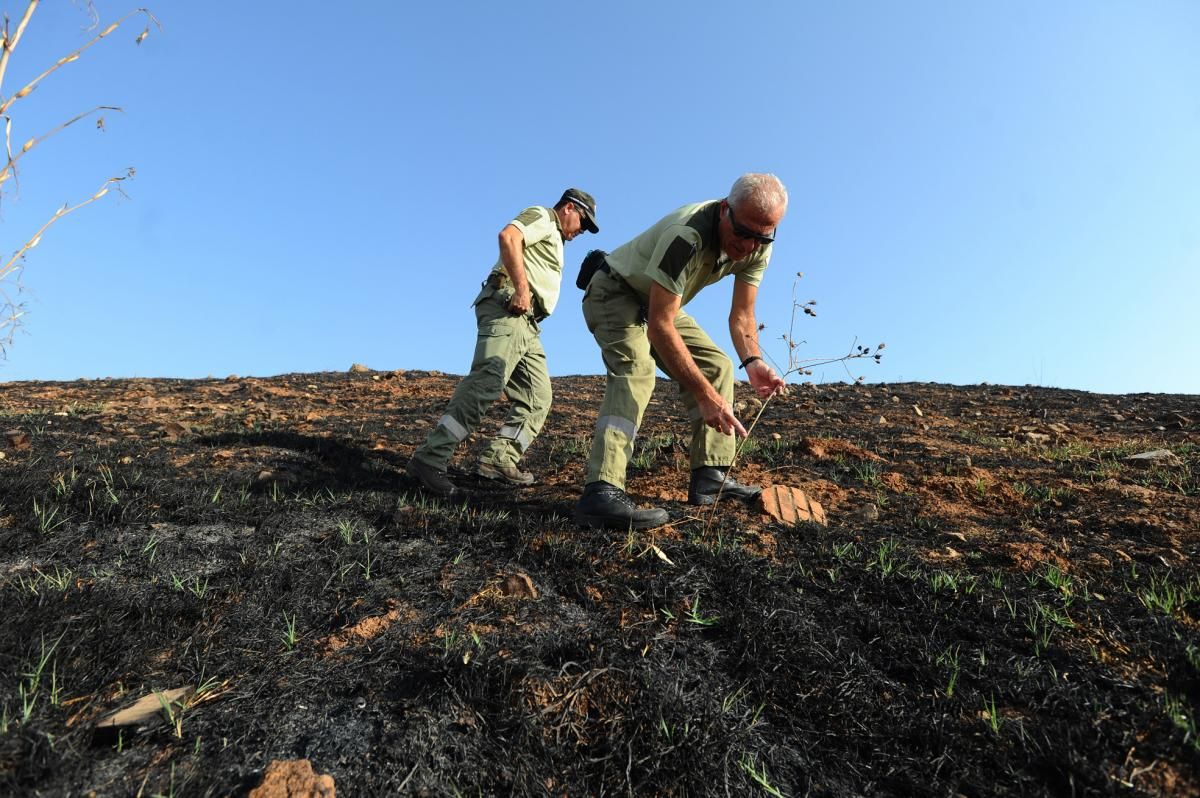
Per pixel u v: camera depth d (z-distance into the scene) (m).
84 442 4.06
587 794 1.65
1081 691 1.86
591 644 2.03
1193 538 2.73
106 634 2.01
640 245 2.77
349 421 5.35
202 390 6.91
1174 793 1.55
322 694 1.84
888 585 2.40
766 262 3.09
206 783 1.55
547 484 3.77
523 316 3.62
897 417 5.85
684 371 2.64
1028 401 6.66
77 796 1.50
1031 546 2.67
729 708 1.89
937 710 1.85
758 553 2.64
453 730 1.74
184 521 2.82
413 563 2.54
